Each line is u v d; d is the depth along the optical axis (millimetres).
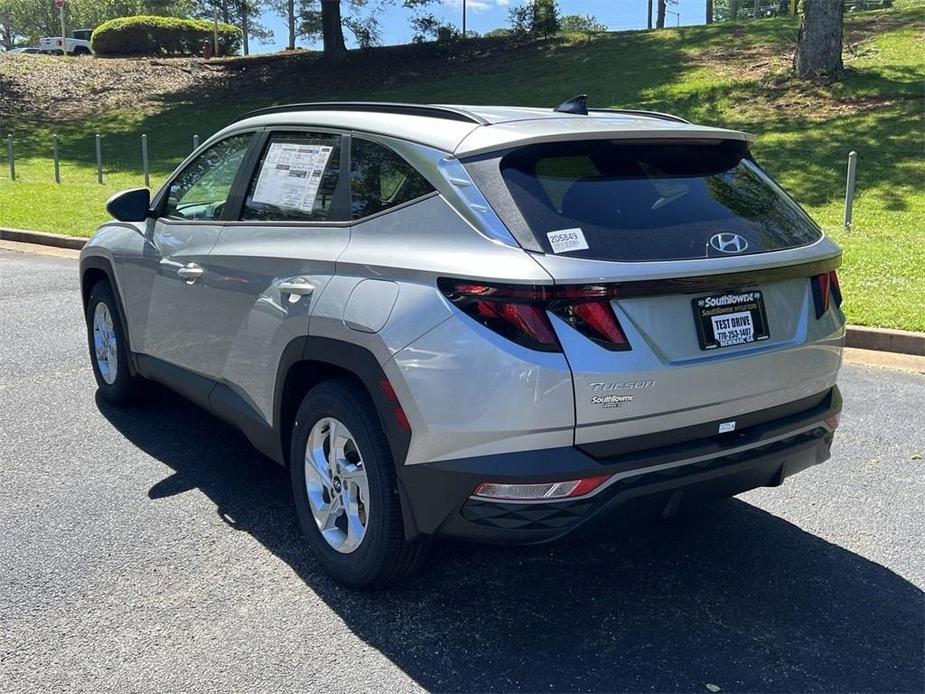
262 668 3107
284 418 3930
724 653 3238
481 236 3113
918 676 3117
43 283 9617
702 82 19734
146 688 2986
